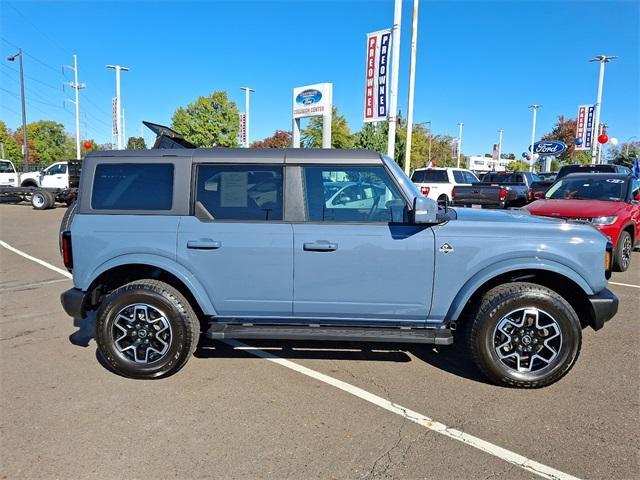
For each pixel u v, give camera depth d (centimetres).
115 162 388
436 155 6512
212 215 379
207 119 4969
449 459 281
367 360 432
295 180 378
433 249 365
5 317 560
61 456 281
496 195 1446
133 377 388
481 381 388
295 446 293
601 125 3703
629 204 846
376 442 298
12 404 345
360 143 3303
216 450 288
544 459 281
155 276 408
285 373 402
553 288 397
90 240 379
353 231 368
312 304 377
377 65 1422
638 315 571
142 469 269
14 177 2236
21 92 3612
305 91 1686
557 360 363
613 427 316
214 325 388
